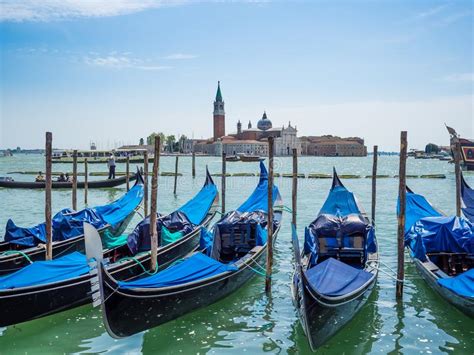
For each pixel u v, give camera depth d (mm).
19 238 14406
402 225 11328
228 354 8922
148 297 9242
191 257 11094
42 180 38688
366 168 87812
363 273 10484
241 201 31766
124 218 18750
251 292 12203
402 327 10008
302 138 199250
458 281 9898
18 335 9742
